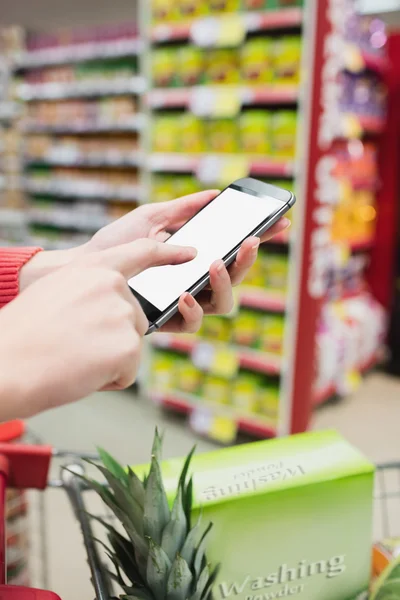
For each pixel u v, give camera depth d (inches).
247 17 90.7
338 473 28.6
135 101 132.6
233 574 27.5
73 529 71.8
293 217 90.0
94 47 136.0
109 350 16.3
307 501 27.9
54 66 155.4
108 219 145.6
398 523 69.3
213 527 26.6
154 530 25.3
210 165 97.5
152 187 111.1
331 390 116.6
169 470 29.8
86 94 140.1
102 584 26.4
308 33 83.0
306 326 93.9
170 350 117.0
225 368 102.5
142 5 103.9
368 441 103.8
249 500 26.9
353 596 30.5
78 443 104.0
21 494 49.2
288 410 96.7
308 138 86.2
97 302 16.8
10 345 15.4
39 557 64.3
